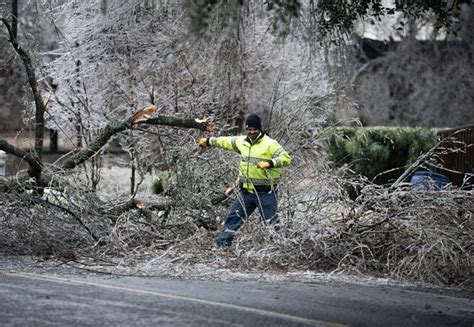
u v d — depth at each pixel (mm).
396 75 58531
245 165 19453
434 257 17766
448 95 57781
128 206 20969
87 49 25594
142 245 19750
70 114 25750
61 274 16203
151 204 21344
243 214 19562
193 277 16453
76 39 25766
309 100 24391
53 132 29328
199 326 11680
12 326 11438
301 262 18266
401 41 58094
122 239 19484
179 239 20203
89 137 25219
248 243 19234
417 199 18609
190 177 21688
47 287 14484
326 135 26016
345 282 16594
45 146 53844
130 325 11609
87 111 25188
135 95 25453
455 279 17516
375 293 15391
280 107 25891
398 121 57875
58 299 13344
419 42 58219
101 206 20750
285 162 19141
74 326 11500
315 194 20781
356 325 12375
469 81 57656
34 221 19203
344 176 24109
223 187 22047
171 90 25078
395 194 18766
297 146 23281
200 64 24938
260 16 24906
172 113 25062
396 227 18453
